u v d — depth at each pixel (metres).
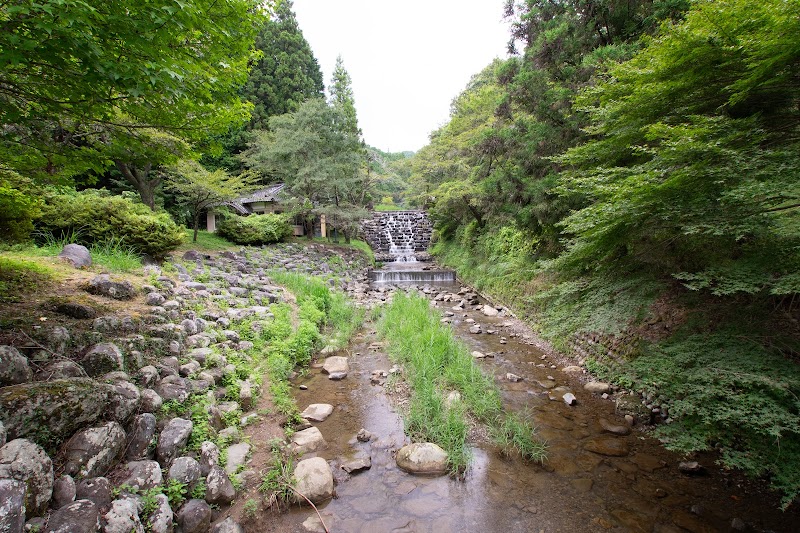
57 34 2.07
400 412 5.18
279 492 3.46
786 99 3.43
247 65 3.95
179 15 2.45
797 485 3.06
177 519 2.81
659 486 3.72
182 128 3.48
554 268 5.64
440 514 3.39
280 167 16.94
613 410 5.21
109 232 7.60
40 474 2.21
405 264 21.66
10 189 4.38
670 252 4.54
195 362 4.61
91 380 2.94
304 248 16.53
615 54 6.61
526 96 8.21
